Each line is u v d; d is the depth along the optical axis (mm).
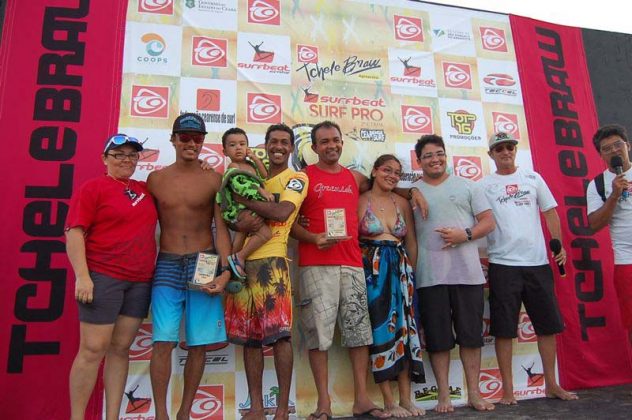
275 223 2719
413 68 3744
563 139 3947
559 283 3643
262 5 3525
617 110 4164
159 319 2465
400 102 3658
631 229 3250
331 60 3584
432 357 3059
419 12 3855
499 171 3438
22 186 2914
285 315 2605
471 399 3010
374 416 2840
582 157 3955
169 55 3287
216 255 2527
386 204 3148
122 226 2449
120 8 3285
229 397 2945
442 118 3721
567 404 3051
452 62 3840
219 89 3324
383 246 3020
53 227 2904
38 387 2727
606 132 3395
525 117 3898
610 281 3768
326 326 2748
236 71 3379
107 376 2480
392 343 2873
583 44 4215
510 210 3277
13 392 2695
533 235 3252
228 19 3438
